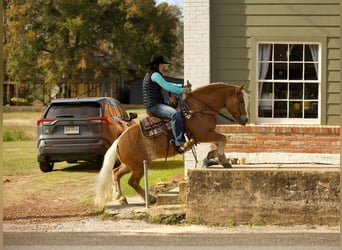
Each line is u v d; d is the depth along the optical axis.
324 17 12.35
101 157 15.05
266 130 12.07
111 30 56.84
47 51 56.84
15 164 17.48
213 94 9.95
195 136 9.80
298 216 8.97
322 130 11.96
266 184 9.01
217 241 8.25
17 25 54.59
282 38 12.39
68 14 53.97
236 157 12.12
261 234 8.41
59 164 17.81
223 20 12.47
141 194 10.13
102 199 9.95
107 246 8.01
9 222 9.45
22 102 60.47
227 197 9.05
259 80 12.47
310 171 8.96
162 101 10.01
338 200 8.93
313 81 12.43
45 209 10.55
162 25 62.19
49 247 7.98
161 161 18.16
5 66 60.75
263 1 12.39
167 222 9.20
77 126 14.82
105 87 59.62
